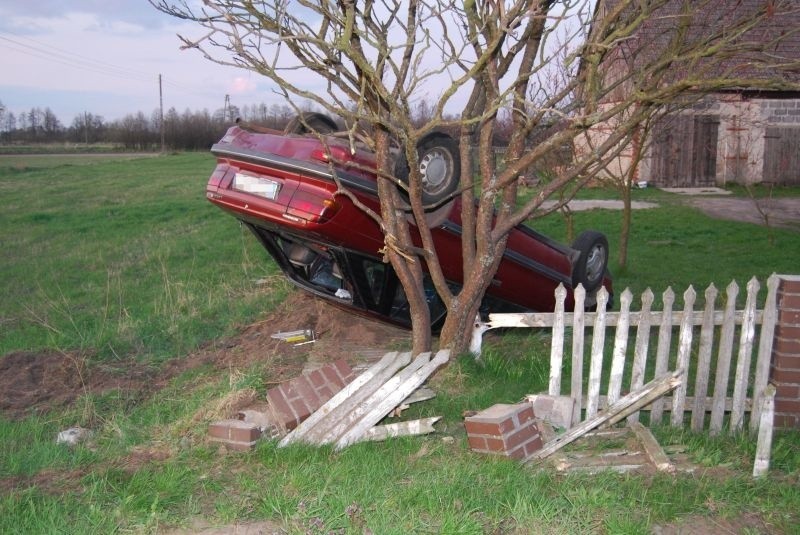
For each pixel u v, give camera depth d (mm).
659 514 4449
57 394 7527
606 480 4848
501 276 8430
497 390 6738
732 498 4684
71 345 8969
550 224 18344
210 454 5410
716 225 17766
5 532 4215
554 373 6223
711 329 6020
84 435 6312
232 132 7754
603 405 6328
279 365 7742
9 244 17859
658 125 14789
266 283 11766
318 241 7395
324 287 8688
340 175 6883
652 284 11875
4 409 7098
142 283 12711
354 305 8039
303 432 5672
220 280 12281
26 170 44594
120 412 6773
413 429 5707
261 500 4598
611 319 6129
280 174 7148
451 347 7156
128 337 9180
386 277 7863
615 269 12797
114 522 4352
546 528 4258
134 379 7910
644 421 6418
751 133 25219
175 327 9500
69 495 4738
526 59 6762
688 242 15891
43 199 27859
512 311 9000
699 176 27328
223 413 6195
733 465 5215
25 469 5305
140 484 4805
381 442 5648
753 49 6297
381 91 5492
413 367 6098
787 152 27047
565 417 5965
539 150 6164
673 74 7875
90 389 7609
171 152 70625
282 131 8023
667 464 5055
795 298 5730
